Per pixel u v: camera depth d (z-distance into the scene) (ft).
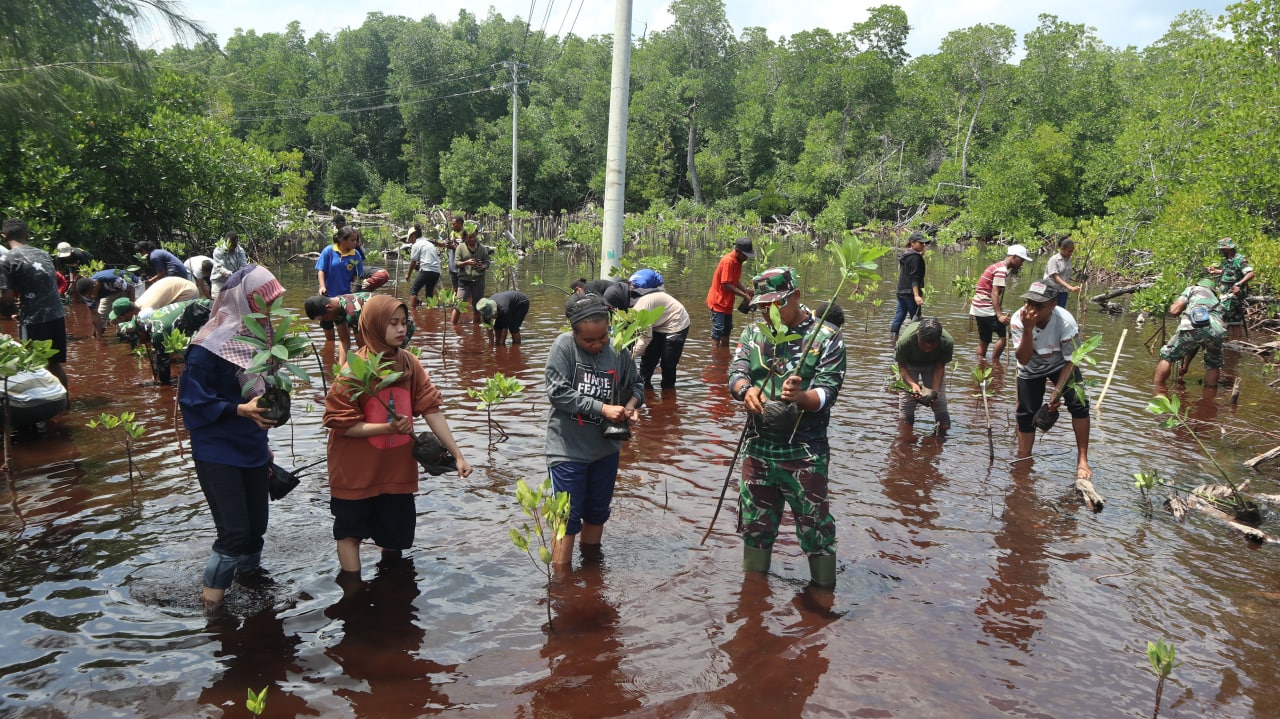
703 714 9.89
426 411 13.73
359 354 12.93
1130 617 12.56
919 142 183.01
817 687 10.52
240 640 11.38
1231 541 15.61
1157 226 55.83
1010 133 161.27
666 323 26.48
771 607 12.69
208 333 12.31
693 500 17.26
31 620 11.74
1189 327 28.12
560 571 13.82
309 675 10.55
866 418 24.11
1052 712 10.06
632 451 20.52
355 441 12.96
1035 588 13.47
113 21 45.85
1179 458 20.72
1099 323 44.16
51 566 13.47
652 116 174.70
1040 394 19.97
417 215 122.62
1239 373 31.94
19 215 47.67
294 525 15.53
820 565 13.17
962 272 74.18
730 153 187.32
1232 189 47.73
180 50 64.39
